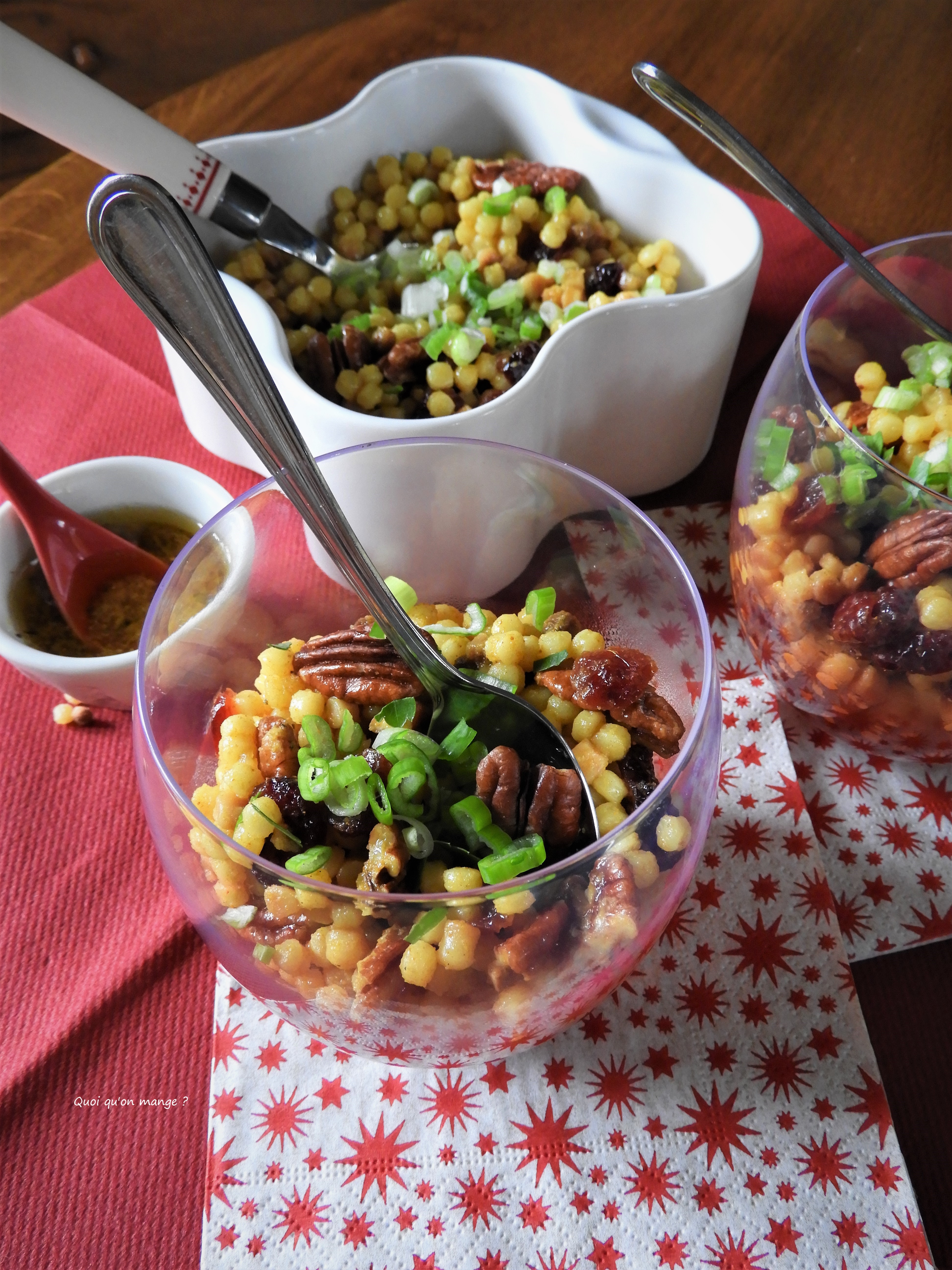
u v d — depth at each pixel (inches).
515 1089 7.9
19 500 9.6
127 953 8.7
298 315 11.8
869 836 9.4
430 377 10.8
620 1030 8.3
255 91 14.7
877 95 15.1
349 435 9.6
